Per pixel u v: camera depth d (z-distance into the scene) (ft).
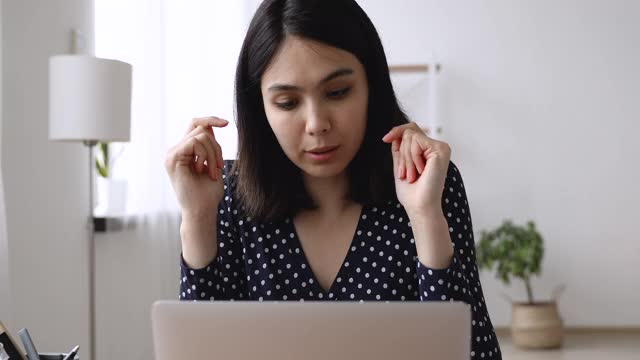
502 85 17.19
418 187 3.73
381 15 17.34
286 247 4.17
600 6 17.02
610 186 17.08
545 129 17.15
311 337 2.71
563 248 17.16
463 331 2.69
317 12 3.61
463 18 17.22
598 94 17.07
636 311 17.06
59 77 9.11
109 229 11.65
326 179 4.13
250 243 4.21
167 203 13.47
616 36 16.99
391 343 2.70
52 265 10.49
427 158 3.74
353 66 3.69
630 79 17.01
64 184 10.90
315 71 3.59
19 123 9.65
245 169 4.13
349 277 4.09
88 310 11.51
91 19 11.85
